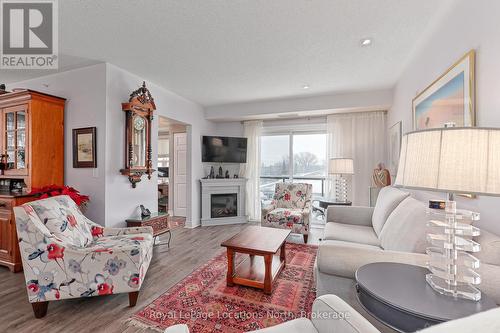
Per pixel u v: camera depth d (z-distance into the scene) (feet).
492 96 4.37
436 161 3.11
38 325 5.57
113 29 7.09
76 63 9.36
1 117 9.66
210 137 16.16
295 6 6.06
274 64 9.57
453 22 5.77
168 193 19.03
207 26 6.95
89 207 9.45
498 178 2.84
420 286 3.38
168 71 10.24
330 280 4.45
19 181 9.91
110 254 6.08
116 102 9.73
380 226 7.70
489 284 3.31
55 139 9.62
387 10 6.25
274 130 17.02
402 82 10.24
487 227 4.53
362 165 14.10
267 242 7.72
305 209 12.73
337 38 7.62
